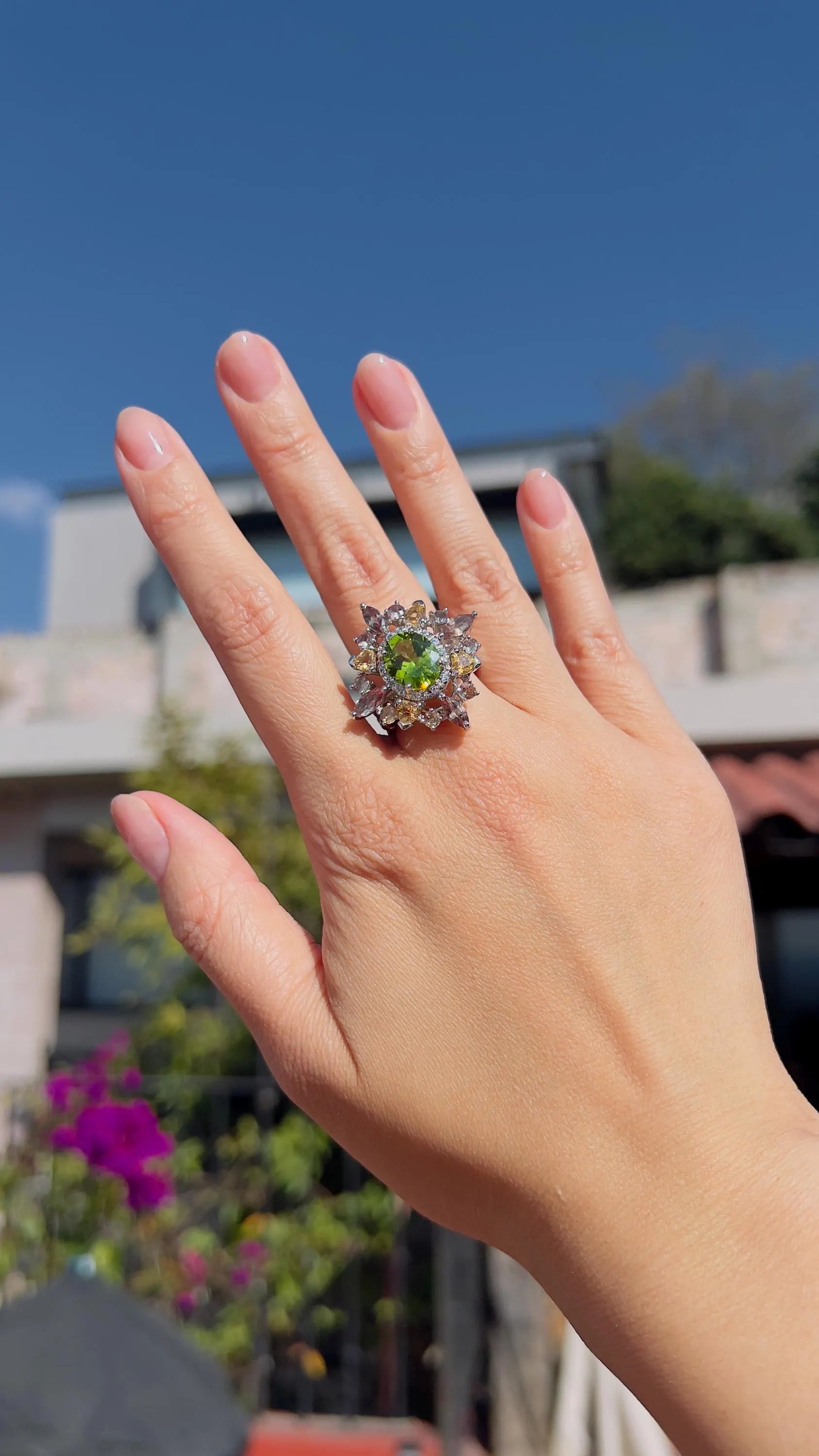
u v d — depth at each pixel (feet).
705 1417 0.42
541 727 0.61
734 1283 0.43
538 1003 0.52
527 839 0.56
